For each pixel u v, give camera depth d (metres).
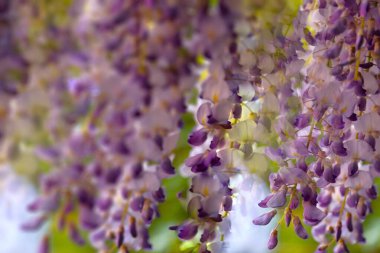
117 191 0.72
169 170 0.71
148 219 0.73
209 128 0.73
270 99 0.74
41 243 0.66
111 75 0.66
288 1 0.74
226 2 0.69
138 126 0.68
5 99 0.63
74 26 0.65
